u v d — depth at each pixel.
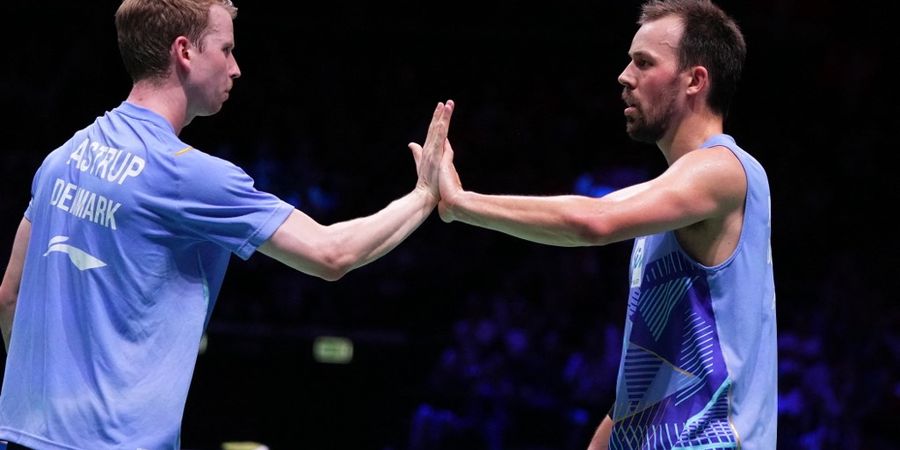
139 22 4.18
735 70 4.42
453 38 18.00
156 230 4.00
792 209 16.31
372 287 13.88
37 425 3.97
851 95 17.94
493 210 4.20
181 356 4.02
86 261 4.01
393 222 4.36
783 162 17.05
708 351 4.10
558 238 4.07
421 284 14.12
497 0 18.31
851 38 18.12
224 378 10.94
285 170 15.45
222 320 12.99
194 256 4.11
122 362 3.93
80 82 16.64
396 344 11.36
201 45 4.24
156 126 4.12
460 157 16.50
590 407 11.24
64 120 16.36
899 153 17.17
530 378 11.45
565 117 17.33
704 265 4.14
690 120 4.39
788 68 18.28
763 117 18.02
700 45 4.34
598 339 11.67
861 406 11.54
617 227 3.97
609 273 13.82
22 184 14.73
